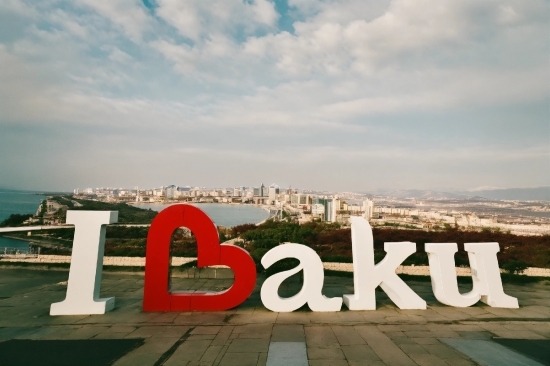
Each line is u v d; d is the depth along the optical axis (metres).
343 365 7.05
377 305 11.79
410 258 19.81
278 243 24.16
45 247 28.86
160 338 8.59
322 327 9.42
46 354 7.62
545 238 25.92
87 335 8.81
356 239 11.48
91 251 10.80
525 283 16.64
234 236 30.25
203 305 10.91
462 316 10.60
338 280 16.17
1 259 18.59
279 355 7.53
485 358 7.47
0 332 9.04
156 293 10.93
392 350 7.85
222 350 7.82
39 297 12.71
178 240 28.34
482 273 12.04
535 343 8.40
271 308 10.89
